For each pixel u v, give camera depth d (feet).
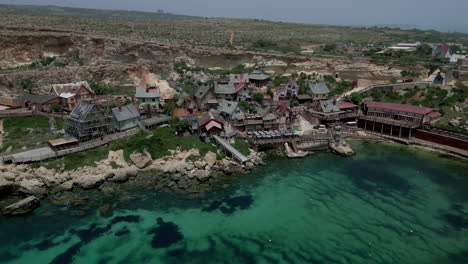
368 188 210.59
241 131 277.85
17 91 324.80
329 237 164.35
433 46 635.66
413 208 187.62
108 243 155.94
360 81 429.38
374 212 184.34
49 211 179.52
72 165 208.13
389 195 201.98
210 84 369.91
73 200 189.98
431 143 278.46
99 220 173.06
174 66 456.45
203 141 249.75
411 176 226.58
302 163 248.52
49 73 351.05
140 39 504.43
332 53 573.74
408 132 296.10
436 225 172.14
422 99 346.33
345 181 220.23
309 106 346.95
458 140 260.62
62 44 425.28
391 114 306.35
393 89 382.01
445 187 211.00
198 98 333.42
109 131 243.60
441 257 149.69
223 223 173.78
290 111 299.38
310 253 153.38
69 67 379.35
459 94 338.34
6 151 219.82
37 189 191.42
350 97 362.74
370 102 332.39
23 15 558.56
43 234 161.48
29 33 402.72
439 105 326.03
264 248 156.25
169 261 146.20
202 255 150.51
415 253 152.56
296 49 597.11
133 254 149.59
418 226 171.53
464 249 154.40
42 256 146.72
